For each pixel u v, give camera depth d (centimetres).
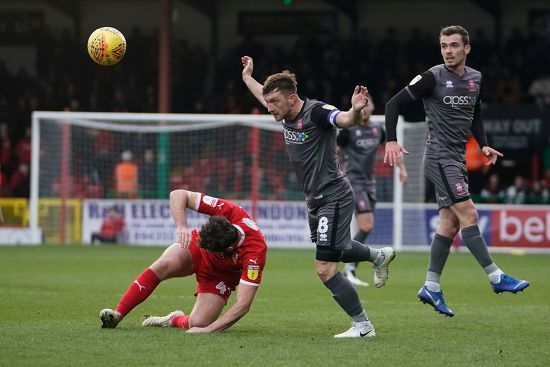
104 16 8850
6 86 8244
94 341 2105
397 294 3362
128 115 6100
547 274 4306
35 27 8706
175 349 2011
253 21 8706
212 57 8362
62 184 6328
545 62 7656
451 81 2544
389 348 2086
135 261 4794
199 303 2311
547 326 2511
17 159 7331
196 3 8494
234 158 6938
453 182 2544
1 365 1825
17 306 2834
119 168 6488
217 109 7888
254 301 3089
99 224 6281
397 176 5825
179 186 6875
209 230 2139
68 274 4028
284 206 6209
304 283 3744
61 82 8144
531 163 7312
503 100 7506
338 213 2244
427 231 6106
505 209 6047
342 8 8381
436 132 2573
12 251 5509
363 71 7650
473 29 8469
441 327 2481
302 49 7962
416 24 8550
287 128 2245
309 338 2222
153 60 8169
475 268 4634
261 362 1880
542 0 8269
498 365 1894
